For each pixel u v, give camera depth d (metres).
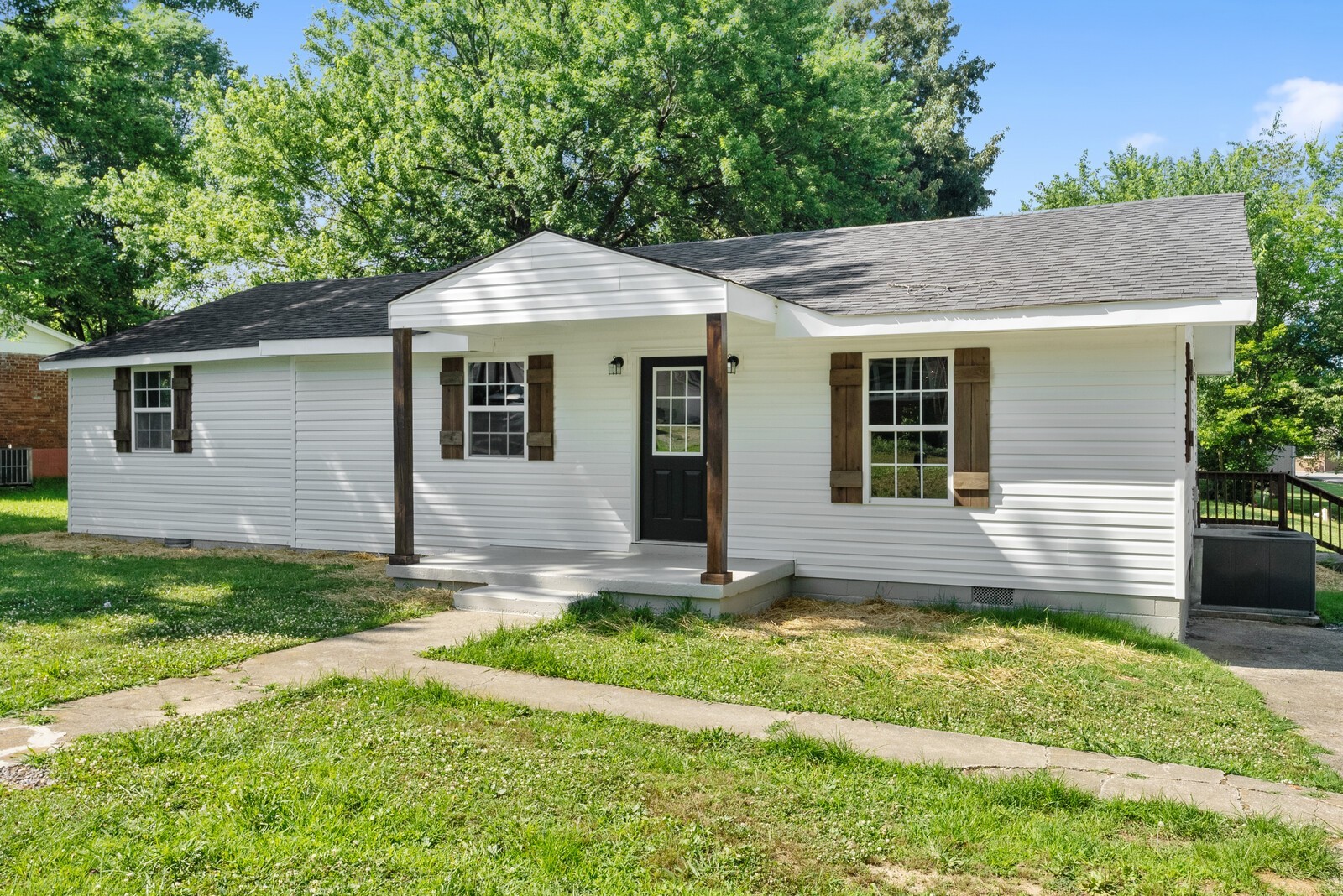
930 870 3.86
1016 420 9.13
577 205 24.33
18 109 19.36
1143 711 6.18
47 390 27.38
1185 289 8.02
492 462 11.92
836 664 7.11
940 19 41.38
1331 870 3.86
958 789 4.63
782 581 9.95
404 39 28.25
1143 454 8.69
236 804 4.26
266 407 13.58
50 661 6.75
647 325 10.48
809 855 3.94
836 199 26.92
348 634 7.95
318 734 5.27
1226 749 5.48
